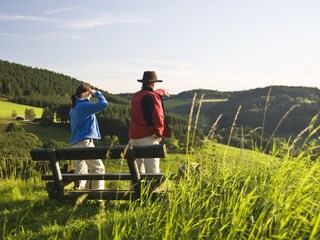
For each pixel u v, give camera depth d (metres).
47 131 101.50
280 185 3.53
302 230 2.98
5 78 165.88
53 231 4.67
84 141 6.83
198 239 3.32
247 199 3.25
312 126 3.58
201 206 4.01
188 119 4.45
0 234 4.85
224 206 3.84
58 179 6.07
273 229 3.23
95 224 4.59
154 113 6.36
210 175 4.63
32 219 5.37
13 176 8.98
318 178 3.63
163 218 3.90
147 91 6.48
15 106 147.38
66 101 165.00
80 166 6.63
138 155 5.41
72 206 5.82
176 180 4.87
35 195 7.10
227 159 4.61
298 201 3.31
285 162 3.81
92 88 6.92
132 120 6.59
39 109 151.38
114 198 5.73
